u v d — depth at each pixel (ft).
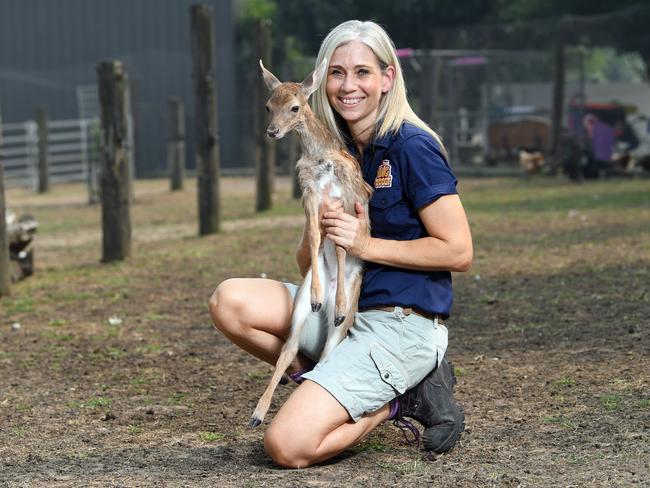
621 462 12.71
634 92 78.23
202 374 18.78
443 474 12.59
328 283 13.80
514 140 73.92
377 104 13.79
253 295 14.03
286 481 12.42
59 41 95.20
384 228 13.66
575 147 61.16
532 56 72.84
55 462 13.73
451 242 13.14
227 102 93.97
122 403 16.94
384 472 12.77
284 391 17.39
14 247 30.71
